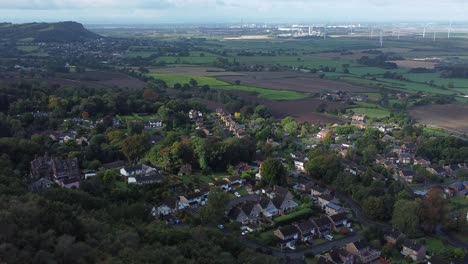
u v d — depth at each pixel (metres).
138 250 122.81
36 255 101.25
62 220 123.62
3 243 100.38
